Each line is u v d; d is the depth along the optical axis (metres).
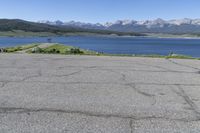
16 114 5.04
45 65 10.91
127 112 5.21
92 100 5.97
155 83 7.79
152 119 4.88
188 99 6.17
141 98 6.19
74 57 14.05
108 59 13.26
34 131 4.30
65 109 5.34
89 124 4.61
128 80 8.16
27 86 7.16
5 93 6.42
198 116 5.06
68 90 6.82
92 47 97.12
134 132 4.32
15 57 13.75
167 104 5.75
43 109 5.33
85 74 9.02
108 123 4.67
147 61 12.70
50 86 7.21
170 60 13.28
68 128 4.43
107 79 8.24
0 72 9.18
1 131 4.29
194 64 11.89
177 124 4.67
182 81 8.12
